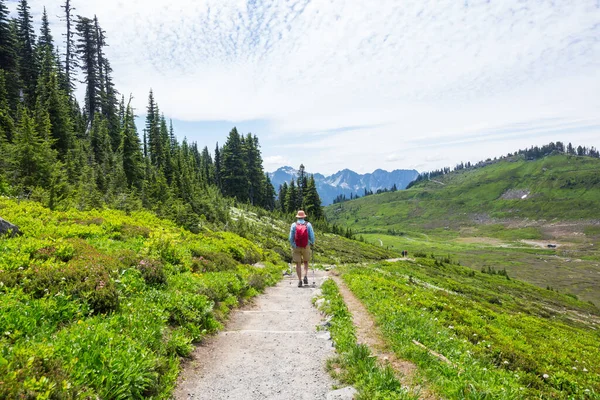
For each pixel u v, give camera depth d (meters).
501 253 179.62
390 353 6.64
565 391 7.88
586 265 144.38
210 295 10.09
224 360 6.77
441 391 5.05
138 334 6.11
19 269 7.17
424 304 13.34
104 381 4.49
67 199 24.17
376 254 76.06
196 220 28.16
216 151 122.94
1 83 43.19
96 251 10.01
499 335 12.34
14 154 29.05
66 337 4.99
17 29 57.28
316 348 7.36
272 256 31.11
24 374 3.77
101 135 53.72
